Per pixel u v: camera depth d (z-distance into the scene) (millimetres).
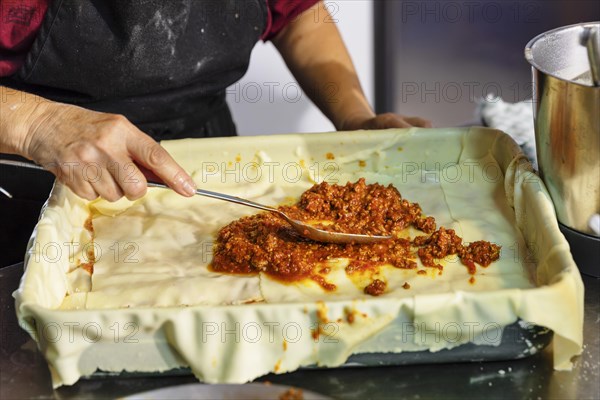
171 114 1752
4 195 1664
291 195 1511
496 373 1130
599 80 1352
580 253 1319
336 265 1296
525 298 1069
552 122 1270
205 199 1501
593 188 1252
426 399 1092
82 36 1588
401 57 2984
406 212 1429
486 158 1548
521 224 1366
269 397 1033
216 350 1088
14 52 1619
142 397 1034
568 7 2762
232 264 1309
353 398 1097
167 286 1253
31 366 1168
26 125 1336
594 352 1160
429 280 1256
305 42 1938
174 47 1648
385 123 1673
